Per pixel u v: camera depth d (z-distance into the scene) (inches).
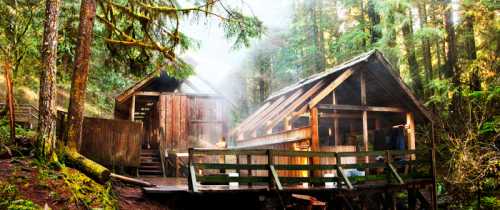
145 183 418.6
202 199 414.0
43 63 341.4
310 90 542.0
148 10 423.8
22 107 802.2
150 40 435.5
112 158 505.4
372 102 644.7
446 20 864.3
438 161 737.0
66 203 288.2
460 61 839.1
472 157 557.6
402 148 612.4
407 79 957.8
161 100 872.3
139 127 527.2
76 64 378.3
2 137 382.9
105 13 422.6
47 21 345.1
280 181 429.7
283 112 538.9
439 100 754.2
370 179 502.6
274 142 584.1
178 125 874.1
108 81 967.0
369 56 538.6
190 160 396.2
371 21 966.4
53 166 330.3
